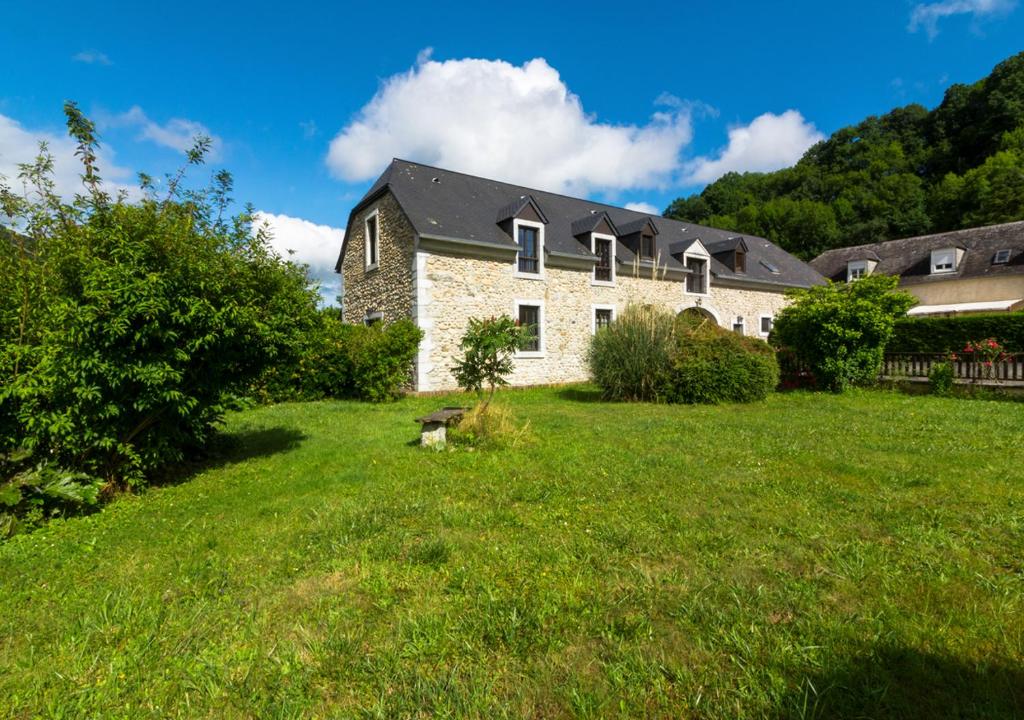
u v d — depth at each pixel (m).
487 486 4.29
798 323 12.66
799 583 2.50
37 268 4.40
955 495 3.77
